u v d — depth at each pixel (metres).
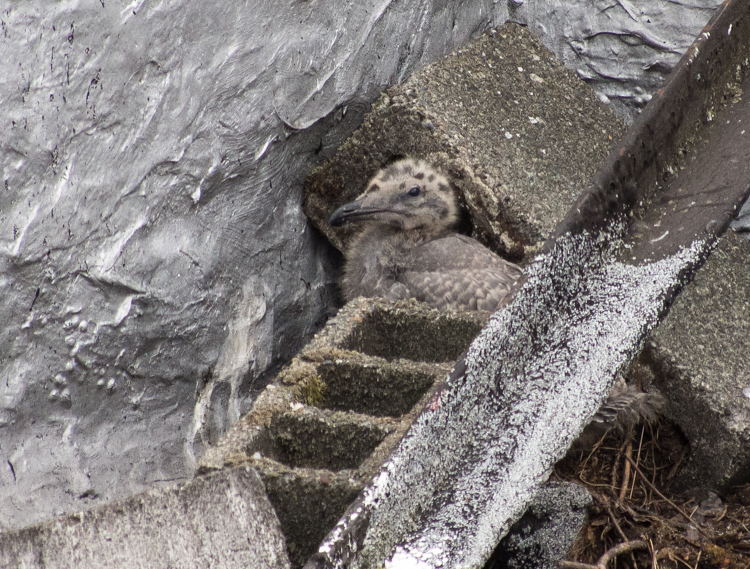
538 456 5.57
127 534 4.73
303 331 9.39
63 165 6.48
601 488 7.74
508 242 8.83
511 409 5.60
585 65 10.97
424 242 8.93
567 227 5.97
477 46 10.32
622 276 6.31
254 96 7.85
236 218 8.16
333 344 7.08
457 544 5.04
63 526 4.78
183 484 4.80
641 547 7.03
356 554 4.56
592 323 6.06
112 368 7.12
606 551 6.88
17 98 6.15
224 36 7.47
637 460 8.16
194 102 7.36
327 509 5.48
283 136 8.36
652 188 6.78
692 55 7.04
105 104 6.70
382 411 6.91
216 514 4.73
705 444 8.05
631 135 6.55
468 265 8.41
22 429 6.54
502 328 5.54
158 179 7.23
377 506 4.73
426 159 9.01
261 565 4.68
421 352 7.75
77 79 6.48
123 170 6.92
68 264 6.60
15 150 6.17
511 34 10.77
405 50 9.33
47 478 6.60
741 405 7.90
